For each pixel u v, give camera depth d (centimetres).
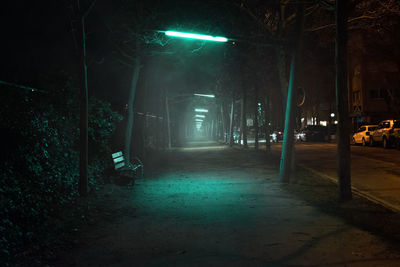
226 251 570
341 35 934
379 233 662
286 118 1312
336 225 721
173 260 532
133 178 1262
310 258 531
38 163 859
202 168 1831
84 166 1032
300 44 1269
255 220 770
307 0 1195
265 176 1484
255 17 1444
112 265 518
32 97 947
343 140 954
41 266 514
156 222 766
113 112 1459
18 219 684
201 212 855
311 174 1504
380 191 1086
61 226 720
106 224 754
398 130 2648
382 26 1491
